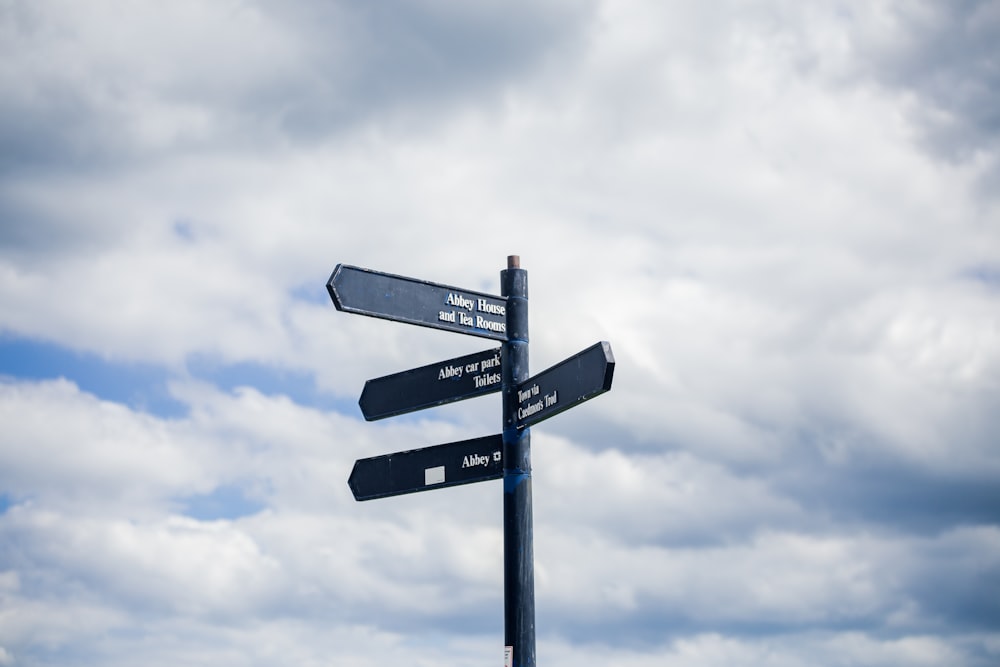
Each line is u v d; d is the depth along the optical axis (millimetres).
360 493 12625
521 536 10969
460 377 11969
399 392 12516
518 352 11430
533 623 10906
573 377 10266
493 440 11477
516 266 11672
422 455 12109
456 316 11195
